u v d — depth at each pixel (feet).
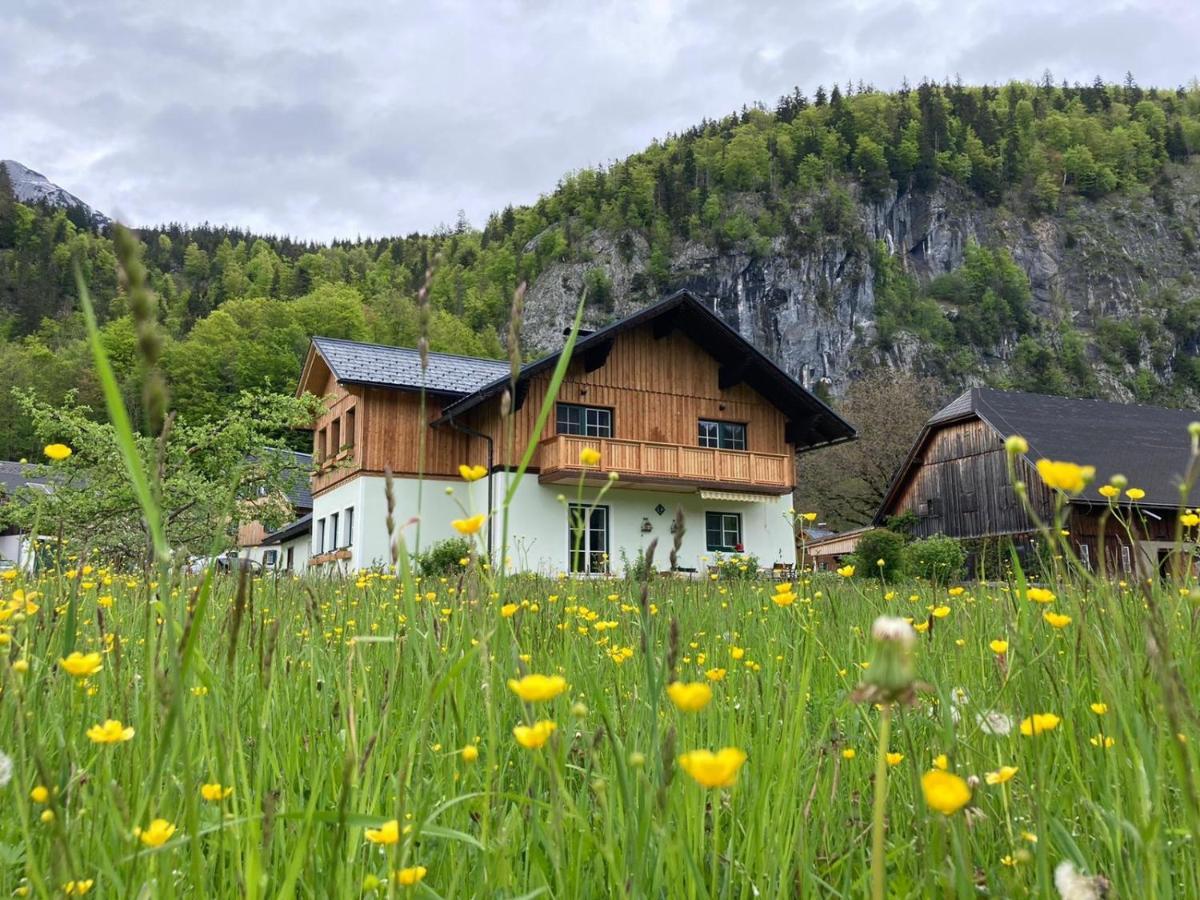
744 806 5.54
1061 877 3.64
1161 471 92.58
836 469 149.79
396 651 6.05
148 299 3.00
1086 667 6.49
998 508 99.96
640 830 4.12
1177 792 4.75
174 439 48.62
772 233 485.97
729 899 4.64
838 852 5.12
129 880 3.70
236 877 4.13
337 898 4.13
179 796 4.76
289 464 52.44
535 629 9.29
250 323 243.81
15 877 4.48
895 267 488.02
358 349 85.66
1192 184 556.92
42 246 382.01
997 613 9.62
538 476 76.48
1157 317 479.00
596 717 6.66
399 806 4.07
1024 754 5.72
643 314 80.07
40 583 10.14
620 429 81.41
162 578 3.46
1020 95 621.72
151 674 4.48
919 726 6.84
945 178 532.32
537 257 519.19
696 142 571.69
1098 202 540.93
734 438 87.71
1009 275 476.13
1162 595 7.27
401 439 80.07
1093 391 436.76
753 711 6.95
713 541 82.48
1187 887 4.22
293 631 9.68
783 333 465.88
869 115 557.74
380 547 77.66
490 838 4.58
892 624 3.07
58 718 5.54
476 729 6.46
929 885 4.26
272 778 5.78
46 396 196.13
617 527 78.33
